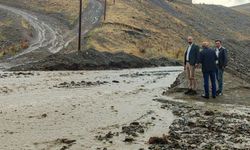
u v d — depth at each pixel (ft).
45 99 65.87
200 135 42.06
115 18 382.01
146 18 426.92
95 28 344.90
